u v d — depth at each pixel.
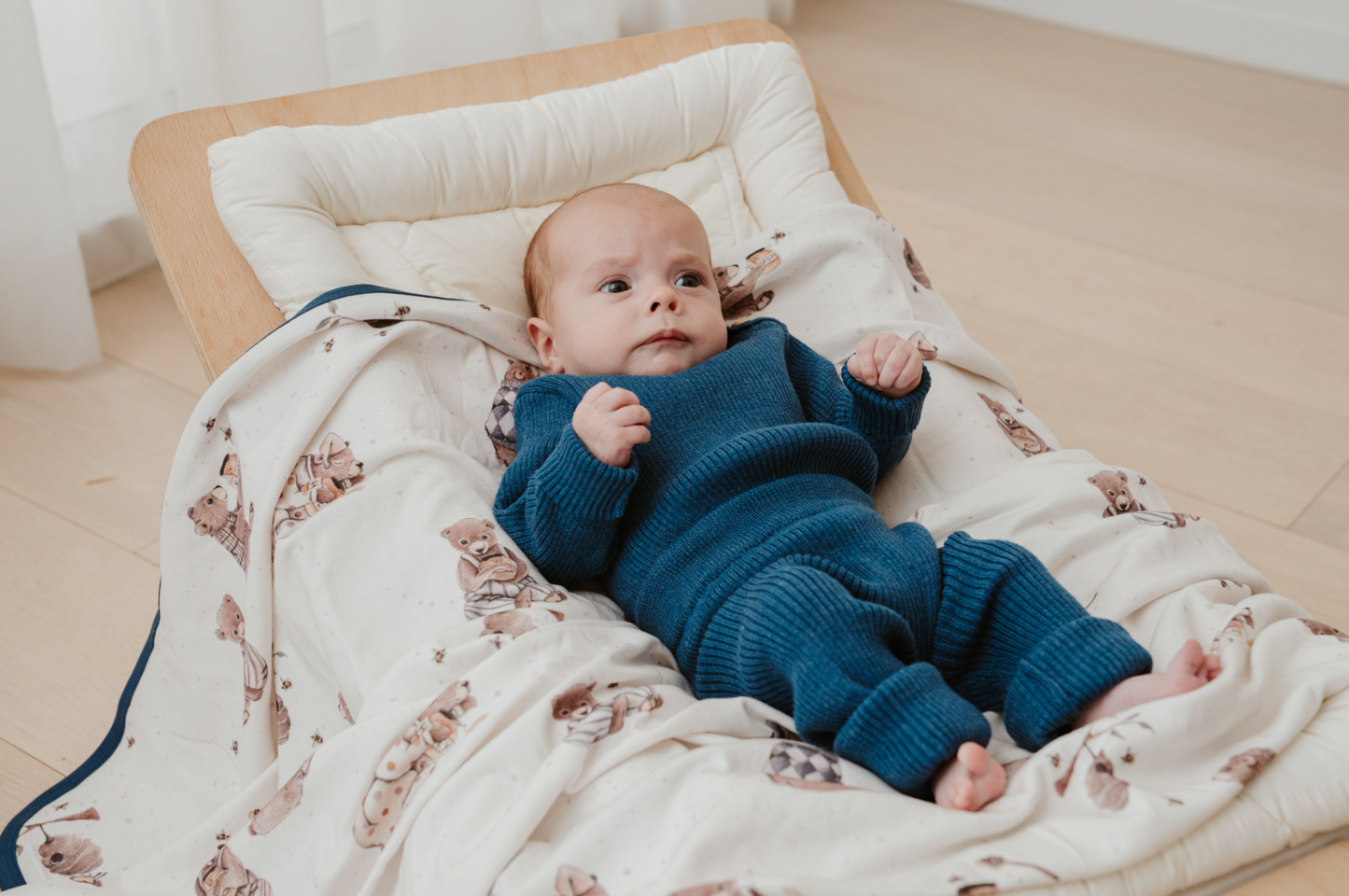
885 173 2.21
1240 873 0.66
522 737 0.71
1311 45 2.62
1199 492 1.48
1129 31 2.81
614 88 1.22
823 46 2.72
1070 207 2.12
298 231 1.01
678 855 0.62
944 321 1.23
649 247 1.01
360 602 0.85
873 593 0.80
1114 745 0.69
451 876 0.66
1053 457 1.02
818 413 1.02
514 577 0.85
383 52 1.84
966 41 2.78
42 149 1.44
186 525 0.98
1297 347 1.77
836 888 0.60
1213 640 0.81
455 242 1.12
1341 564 1.38
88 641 1.22
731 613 0.83
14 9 1.35
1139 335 1.78
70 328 1.57
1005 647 0.81
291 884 0.76
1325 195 2.19
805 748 0.72
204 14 1.56
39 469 1.44
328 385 0.93
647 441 0.85
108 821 0.98
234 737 0.98
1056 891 0.62
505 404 1.02
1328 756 0.71
